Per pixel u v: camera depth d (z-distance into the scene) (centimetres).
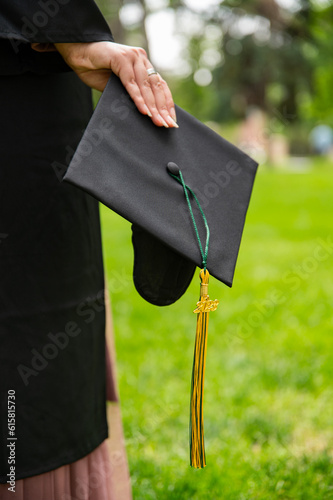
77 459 162
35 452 154
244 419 289
